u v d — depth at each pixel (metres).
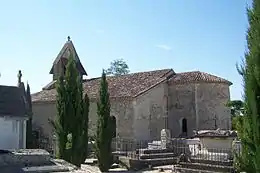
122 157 30.41
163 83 39.19
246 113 10.08
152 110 37.66
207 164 23.83
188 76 39.12
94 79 47.38
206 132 27.28
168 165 28.62
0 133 25.83
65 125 25.28
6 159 18.03
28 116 28.39
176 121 38.66
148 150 30.47
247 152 10.31
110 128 28.08
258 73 9.77
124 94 36.84
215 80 37.66
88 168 25.55
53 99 41.84
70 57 26.59
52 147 34.50
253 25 10.18
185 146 30.34
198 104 37.25
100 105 28.23
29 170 17.14
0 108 26.86
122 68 87.00
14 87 30.83
